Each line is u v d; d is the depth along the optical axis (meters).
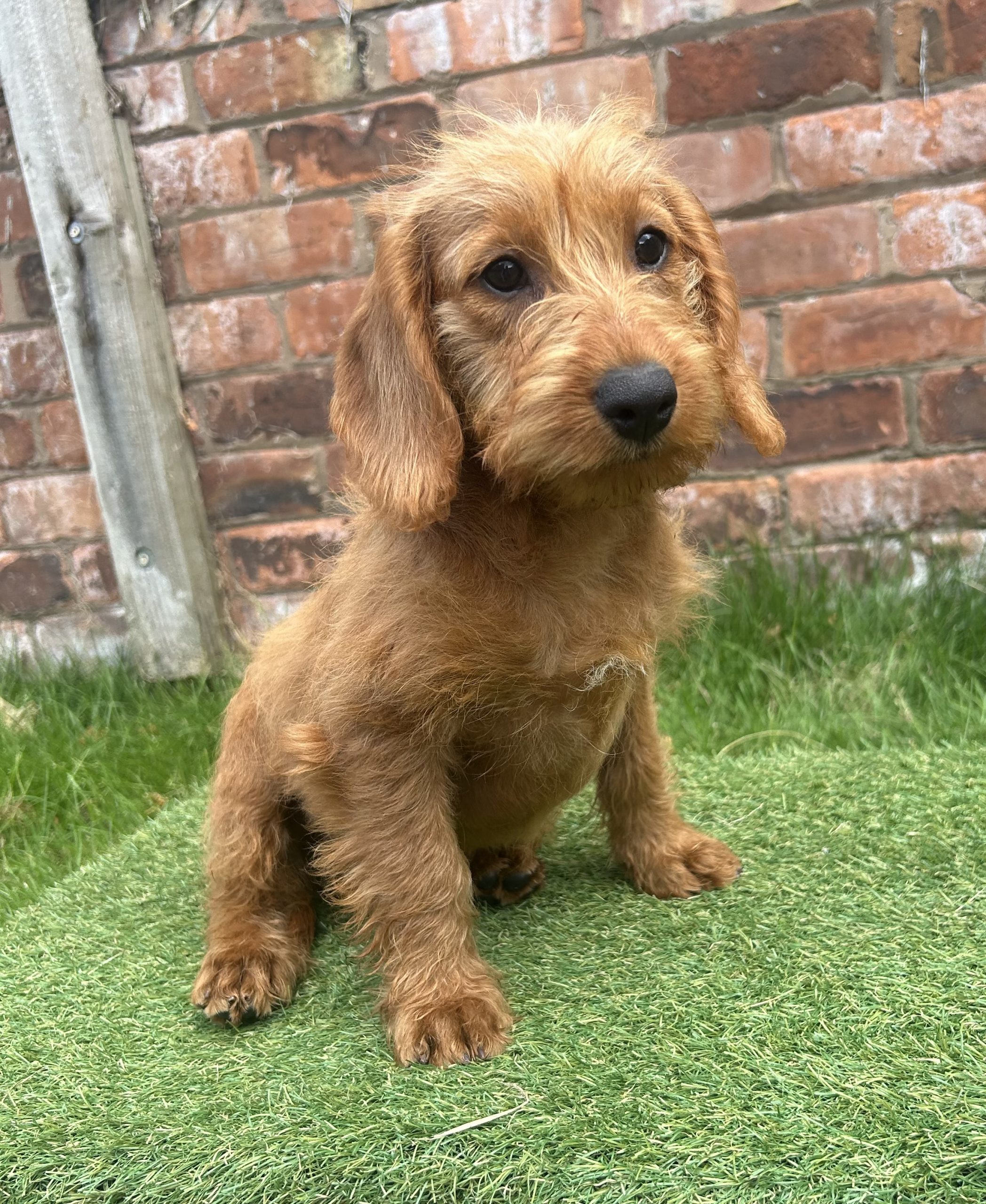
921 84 1.10
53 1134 0.53
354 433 0.64
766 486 1.21
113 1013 0.65
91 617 1.42
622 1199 0.44
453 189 0.62
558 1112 0.49
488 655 0.58
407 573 0.59
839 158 1.13
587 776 0.69
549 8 1.15
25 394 1.36
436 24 1.17
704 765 0.95
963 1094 0.47
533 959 0.65
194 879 0.85
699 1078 0.50
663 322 0.59
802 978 0.59
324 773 0.62
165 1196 0.48
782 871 0.73
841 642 1.12
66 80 1.20
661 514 0.67
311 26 1.19
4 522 1.41
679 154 1.16
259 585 1.36
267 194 1.25
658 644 0.69
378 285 0.64
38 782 1.10
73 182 1.21
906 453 1.18
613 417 0.53
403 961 0.60
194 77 1.23
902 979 0.57
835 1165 0.44
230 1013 0.62
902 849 0.73
